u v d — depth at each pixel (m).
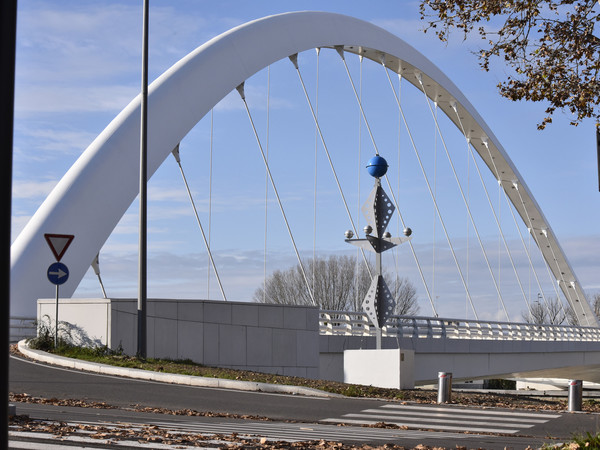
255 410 15.95
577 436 11.30
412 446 10.98
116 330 23.58
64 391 17.14
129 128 37.62
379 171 26.27
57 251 22.14
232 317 25.64
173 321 24.53
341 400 18.45
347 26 49.47
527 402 21.30
